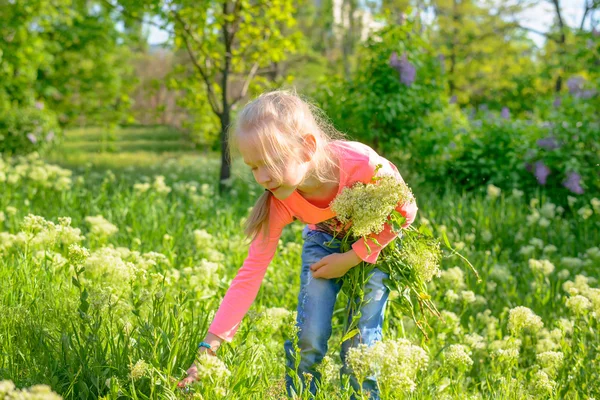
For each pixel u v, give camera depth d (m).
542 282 4.12
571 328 3.21
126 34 15.09
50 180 6.62
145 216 5.56
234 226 5.75
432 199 7.00
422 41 8.93
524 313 2.73
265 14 8.94
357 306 2.54
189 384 2.14
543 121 9.15
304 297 2.57
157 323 2.45
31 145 12.36
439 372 2.75
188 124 11.19
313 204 2.53
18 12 10.18
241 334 2.66
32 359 2.37
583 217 6.04
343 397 2.21
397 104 8.28
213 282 3.43
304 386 2.53
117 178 9.31
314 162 2.42
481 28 18.36
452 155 8.20
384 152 8.74
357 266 2.51
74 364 2.31
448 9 18.14
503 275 4.37
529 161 7.69
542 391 2.48
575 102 8.59
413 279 2.56
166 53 23.95
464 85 18.39
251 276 2.61
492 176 7.82
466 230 5.84
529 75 17.41
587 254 5.00
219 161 11.79
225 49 9.01
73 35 14.51
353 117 8.53
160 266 3.95
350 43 22.34
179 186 7.22
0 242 3.50
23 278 2.98
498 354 2.78
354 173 2.49
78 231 3.38
